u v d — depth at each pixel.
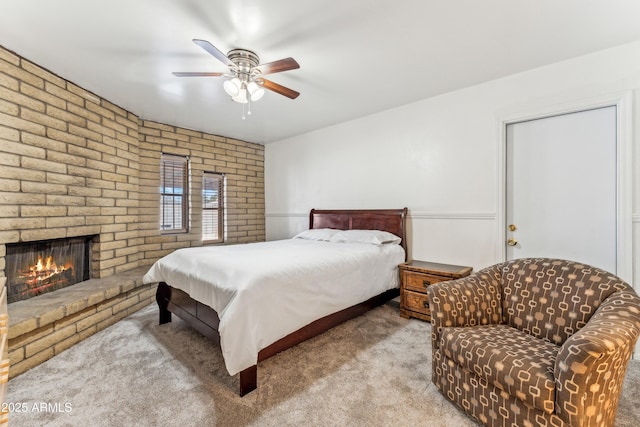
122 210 3.29
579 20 1.87
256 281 1.78
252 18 1.81
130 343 2.34
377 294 2.84
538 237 2.60
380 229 3.53
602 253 2.30
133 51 2.17
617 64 2.18
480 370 1.40
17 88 2.19
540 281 1.76
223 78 2.60
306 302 2.07
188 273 2.20
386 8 1.74
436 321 1.71
